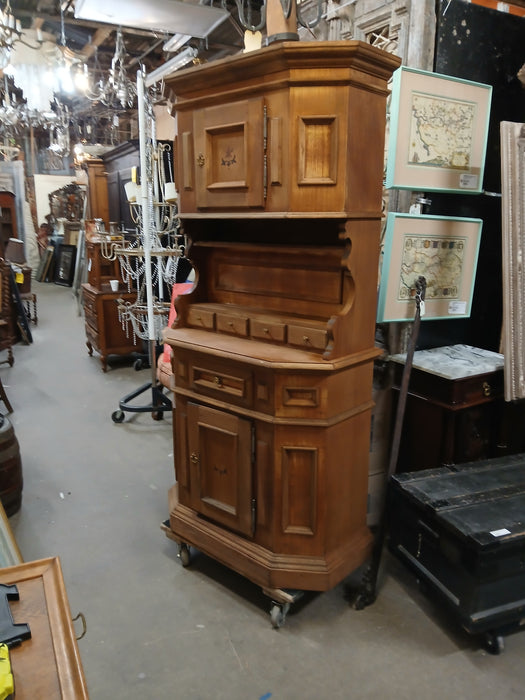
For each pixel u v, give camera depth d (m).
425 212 2.17
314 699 1.54
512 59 2.23
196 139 1.76
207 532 1.98
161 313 3.50
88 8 2.88
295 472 1.75
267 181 1.61
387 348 2.26
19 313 5.68
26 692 0.79
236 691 1.57
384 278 2.08
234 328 1.96
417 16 1.97
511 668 1.66
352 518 1.92
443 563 1.75
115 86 4.02
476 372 2.05
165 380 3.15
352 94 1.49
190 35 3.42
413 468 2.26
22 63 4.37
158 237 3.46
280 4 1.70
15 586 0.97
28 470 2.91
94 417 3.70
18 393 4.17
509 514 1.72
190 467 2.01
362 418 1.86
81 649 1.71
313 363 1.63
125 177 5.27
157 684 1.59
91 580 2.05
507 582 1.65
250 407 1.77
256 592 2.00
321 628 1.82
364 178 1.61
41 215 10.23
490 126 2.27
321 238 1.92
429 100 1.99
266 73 1.54
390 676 1.62
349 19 2.27
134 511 2.53
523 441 2.33
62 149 6.46
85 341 5.86
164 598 1.96
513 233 2.00
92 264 4.91
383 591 2.02
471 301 2.31
